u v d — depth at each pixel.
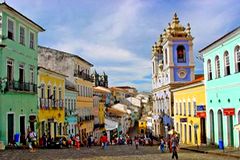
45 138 30.14
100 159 19.89
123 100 113.88
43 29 34.09
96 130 59.69
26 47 31.00
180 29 52.16
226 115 27.30
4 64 26.56
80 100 50.72
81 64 52.59
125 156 22.36
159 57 63.97
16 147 25.91
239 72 25.55
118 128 71.38
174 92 45.38
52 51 47.00
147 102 128.00
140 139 46.44
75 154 22.81
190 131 38.44
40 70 34.00
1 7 25.81
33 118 31.17
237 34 25.36
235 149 25.80
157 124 62.88
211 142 31.73
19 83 28.58
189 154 25.02
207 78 32.34
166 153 25.83
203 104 33.62
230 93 27.22
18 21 29.14
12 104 27.64
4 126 26.20
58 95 39.69
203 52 33.00
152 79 67.62
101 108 65.94
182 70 51.28
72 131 44.69
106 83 107.69
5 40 26.64
